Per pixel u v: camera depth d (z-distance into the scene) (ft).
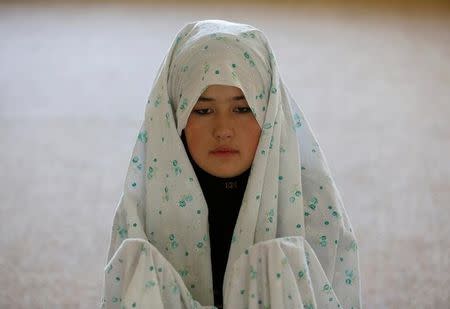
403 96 14.37
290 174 5.02
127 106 13.99
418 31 19.11
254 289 4.65
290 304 4.59
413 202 9.82
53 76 15.74
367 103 13.97
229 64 4.70
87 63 16.69
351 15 20.80
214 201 5.29
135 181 5.11
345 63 16.53
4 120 13.14
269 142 4.87
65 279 7.98
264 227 4.99
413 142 12.01
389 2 21.99
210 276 5.21
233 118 4.80
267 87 4.91
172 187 5.05
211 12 20.85
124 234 5.11
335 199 5.19
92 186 10.46
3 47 17.80
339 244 5.28
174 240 5.17
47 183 10.55
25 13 20.99
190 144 4.89
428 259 8.36
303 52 17.35
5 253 8.54
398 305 7.45
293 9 21.36
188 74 4.82
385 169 10.91
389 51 17.42
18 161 11.34
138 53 17.39
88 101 14.25
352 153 11.53
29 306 7.47
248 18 20.31
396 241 8.77
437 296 7.61
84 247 8.70
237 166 4.85
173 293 4.68
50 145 12.01
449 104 13.89
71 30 19.29
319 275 4.83
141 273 4.53
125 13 20.98
